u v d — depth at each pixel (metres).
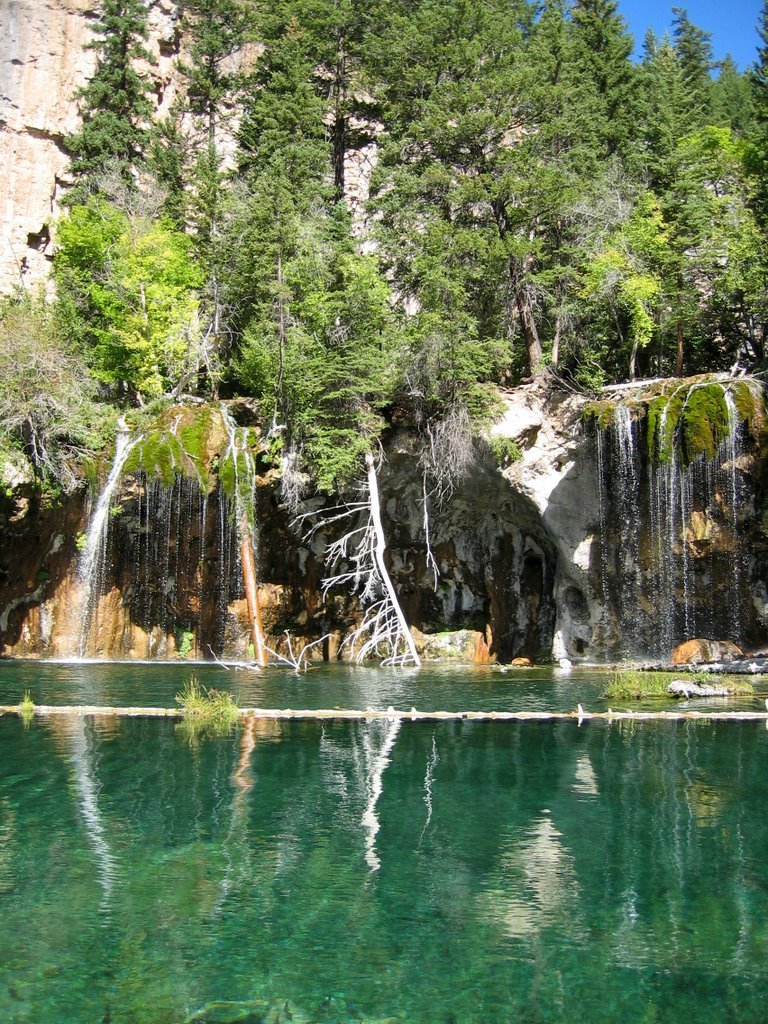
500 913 7.27
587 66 43.59
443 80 37.84
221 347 36.94
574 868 8.27
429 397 30.11
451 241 32.47
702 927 7.00
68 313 35.97
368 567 32.94
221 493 30.47
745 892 7.70
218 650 31.08
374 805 10.27
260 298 34.09
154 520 31.28
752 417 26.30
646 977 6.20
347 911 7.29
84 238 37.94
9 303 37.53
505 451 29.50
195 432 30.61
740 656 25.28
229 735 14.56
